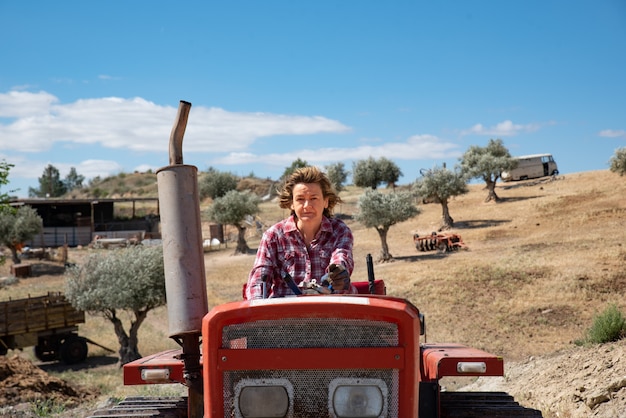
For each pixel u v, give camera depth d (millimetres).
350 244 4230
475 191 67250
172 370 4480
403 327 3273
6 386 15656
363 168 76500
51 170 141375
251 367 3279
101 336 30359
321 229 4234
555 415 8195
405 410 3262
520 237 41594
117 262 25578
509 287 27516
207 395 3318
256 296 3939
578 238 37281
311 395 3312
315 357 3268
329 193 4328
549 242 37469
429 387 4270
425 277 31266
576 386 8242
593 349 10297
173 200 3857
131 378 4465
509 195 60750
